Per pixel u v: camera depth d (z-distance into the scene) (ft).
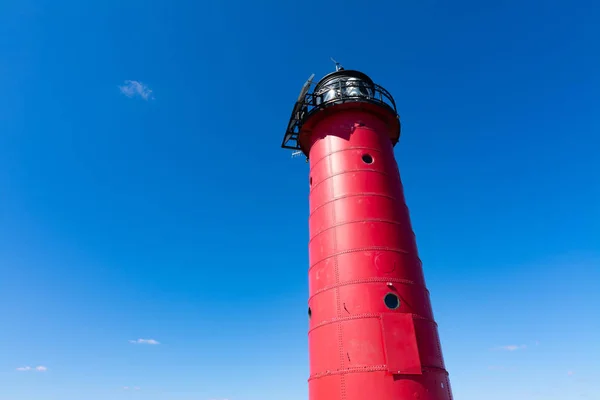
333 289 64.34
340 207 70.79
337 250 67.05
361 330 58.80
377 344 57.57
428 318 63.26
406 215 73.82
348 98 79.92
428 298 67.31
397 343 57.52
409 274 65.26
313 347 65.00
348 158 75.36
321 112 81.15
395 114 83.66
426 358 58.54
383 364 56.08
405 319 59.72
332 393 57.26
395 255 65.72
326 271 67.10
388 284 62.23
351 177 73.20
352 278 63.31
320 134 82.02
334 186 73.67
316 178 78.74
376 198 70.85
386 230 67.87
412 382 55.31
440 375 59.11
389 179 74.95
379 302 60.80
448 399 59.00
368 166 74.38
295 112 87.35
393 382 54.75
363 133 78.07
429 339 60.80
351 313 60.70
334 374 58.03
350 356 57.62
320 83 87.66
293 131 91.50
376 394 54.13
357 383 55.36
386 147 79.51
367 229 67.21
